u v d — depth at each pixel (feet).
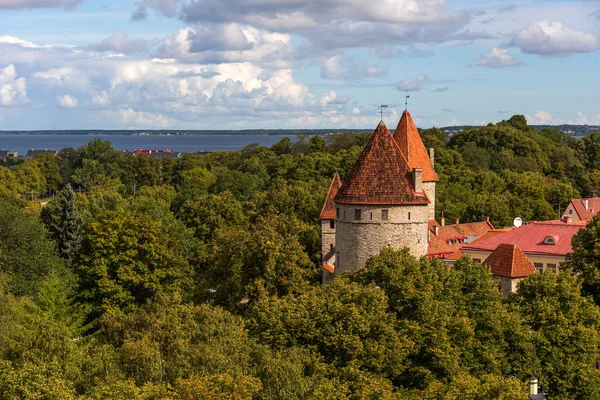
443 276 204.64
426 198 242.37
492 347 187.21
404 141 287.69
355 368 162.61
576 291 209.36
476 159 635.66
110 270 289.74
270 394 142.31
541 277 212.43
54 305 246.47
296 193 410.11
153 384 142.00
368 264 207.62
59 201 334.24
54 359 147.74
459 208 472.44
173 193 540.93
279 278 236.84
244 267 243.40
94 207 383.45
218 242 263.90
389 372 171.94
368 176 242.78
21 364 151.12
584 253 247.29
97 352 155.94
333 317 176.76
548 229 312.50
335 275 254.06
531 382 179.63
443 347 174.91
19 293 251.60
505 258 258.78
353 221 242.99
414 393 161.27
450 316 188.44
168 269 297.94
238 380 134.21
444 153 617.21
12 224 272.92
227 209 390.42
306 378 150.82
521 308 207.10
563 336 196.65
